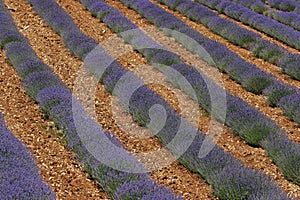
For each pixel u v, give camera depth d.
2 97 12.59
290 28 19.80
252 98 12.91
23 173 7.85
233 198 7.55
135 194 7.36
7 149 8.70
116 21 19.00
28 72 13.59
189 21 21.61
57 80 12.92
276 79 13.50
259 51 16.84
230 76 14.70
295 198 7.80
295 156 8.74
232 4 23.58
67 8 22.33
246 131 10.23
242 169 8.16
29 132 10.61
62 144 10.02
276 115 11.74
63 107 11.00
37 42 17.31
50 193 7.35
